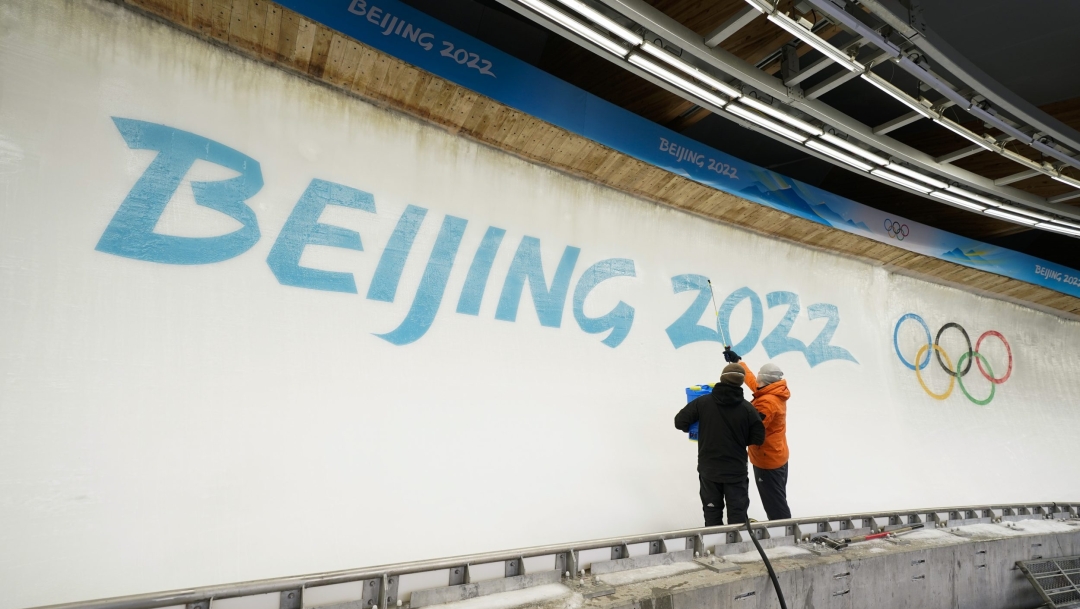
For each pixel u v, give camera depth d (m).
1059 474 8.33
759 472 4.27
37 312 2.81
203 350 3.20
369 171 4.08
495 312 4.41
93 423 2.82
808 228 6.53
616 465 4.49
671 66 3.95
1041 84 6.42
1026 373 8.99
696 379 5.33
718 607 2.88
